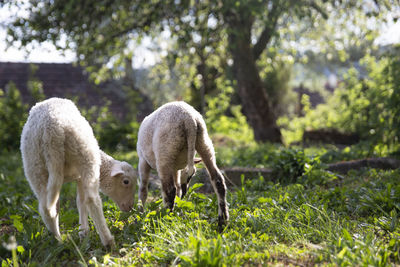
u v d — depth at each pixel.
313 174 6.90
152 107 18.73
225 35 13.02
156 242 3.96
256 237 4.09
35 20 11.44
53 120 3.77
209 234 4.05
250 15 12.48
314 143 14.49
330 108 18.61
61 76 20.59
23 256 3.76
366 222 4.55
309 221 4.49
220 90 20.22
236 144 14.62
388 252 3.53
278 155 7.86
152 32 12.68
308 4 12.14
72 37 11.79
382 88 11.25
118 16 12.47
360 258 3.29
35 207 5.28
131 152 13.21
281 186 6.75
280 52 16.28
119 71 14.25
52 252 3.77
